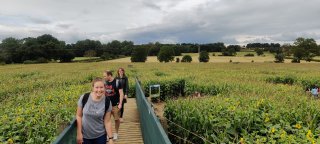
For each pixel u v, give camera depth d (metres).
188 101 9.97
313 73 33.44
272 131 6.22
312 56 120.25
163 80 21.48
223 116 7.85
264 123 7.23
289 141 5.74
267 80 26.88
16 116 8.62
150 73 33.75
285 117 7.65
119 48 162.12
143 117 9.32
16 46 125.44
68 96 12.82
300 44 118.56
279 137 6.15
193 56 141.00
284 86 17.39
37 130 7.09
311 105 9.30
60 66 65.88
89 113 5.83
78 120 5.92
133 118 12.90
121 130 10.94
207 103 9.54
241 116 7.43
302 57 114.81
